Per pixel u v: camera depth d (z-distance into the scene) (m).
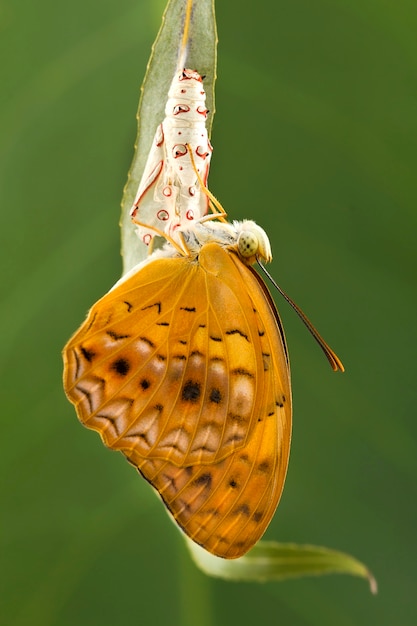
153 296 0.29
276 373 0.30
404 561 0.31
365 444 0.31
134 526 0.31
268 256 0.30
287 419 0.30
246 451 0.30
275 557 0.30
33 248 0.31
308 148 0.31
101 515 0.31
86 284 0.31
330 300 0.31
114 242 0.31
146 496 0.31
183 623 0.31
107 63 0.31
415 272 0.32
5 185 0.31
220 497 0.30
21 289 0.31
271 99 0.31
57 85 0.31
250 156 0.31
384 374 0.32
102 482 0.31
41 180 0.31
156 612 0.31
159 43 0.29
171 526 0.31
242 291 0.29
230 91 0.31
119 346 0.29
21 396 0.31
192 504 0.29
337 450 0.31
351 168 0.31
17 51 0.31
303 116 0.31
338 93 0.31
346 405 0.31
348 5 0.31
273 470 0.30
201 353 0.29
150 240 0.29
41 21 0.31
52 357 0.31
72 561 0.31
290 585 0.31
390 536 0.31
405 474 0.31
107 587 0.31
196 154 0.29
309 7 0.31
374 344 0.31
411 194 0.32
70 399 0.29
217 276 0.29
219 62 0.31
